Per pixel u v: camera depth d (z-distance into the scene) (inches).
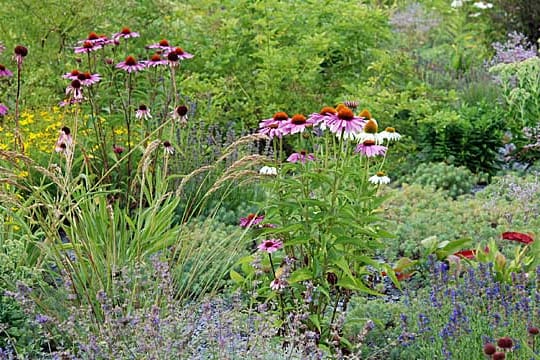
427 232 246.5
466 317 164.6
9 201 170.1
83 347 145.1
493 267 201.9
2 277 173.9
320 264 170.2
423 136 346.3
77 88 215.8
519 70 369.1
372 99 343.6
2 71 205.8
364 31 382.3
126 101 283.4
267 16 379.2
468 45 474.6
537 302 170.7
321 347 163.6
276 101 356.2
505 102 388.2
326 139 171.5
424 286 210.4
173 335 150.2
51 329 169.3
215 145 282.2
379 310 189.0
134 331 151.7
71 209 178.5
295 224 167.8
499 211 267.0
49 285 191.5
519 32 507.8
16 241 187.8
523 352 150.0
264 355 151.0
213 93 347.6
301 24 388.8
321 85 374.6
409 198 288.7
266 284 181.0
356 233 169.6
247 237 199.3
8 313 169.6
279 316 175.5
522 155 350.6
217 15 380.2
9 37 329.7
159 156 259.6
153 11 355.9
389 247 238.8
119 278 175.2
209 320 154.6
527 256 214.2
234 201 265.7
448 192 308.7
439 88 416.8
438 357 161.0
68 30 339.3
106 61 264.7
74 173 259.8
